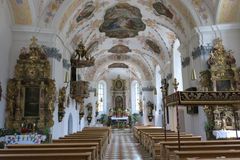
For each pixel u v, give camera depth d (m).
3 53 11.79
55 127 13.01
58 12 13.18
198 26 13.11
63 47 15.16
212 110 11.98
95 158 7.80
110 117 34.66
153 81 28.12
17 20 12.77
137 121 33.56
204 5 13.22
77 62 17.48
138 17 18.16
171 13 15.39
